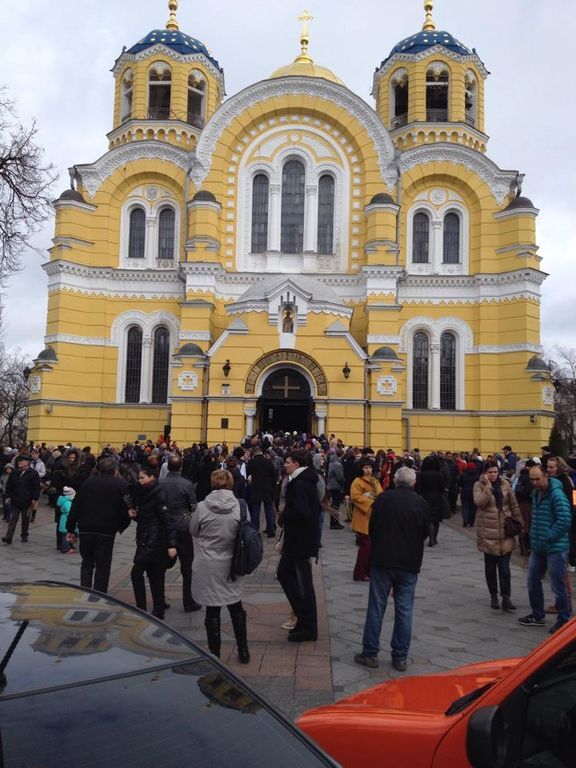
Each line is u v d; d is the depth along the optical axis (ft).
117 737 9.04
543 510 36.70
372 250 128.16
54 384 129.18
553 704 11.71
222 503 29.09
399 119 149.38
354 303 132.57
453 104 145.59
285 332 115.85
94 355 133.69
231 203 136.56
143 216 140.46
